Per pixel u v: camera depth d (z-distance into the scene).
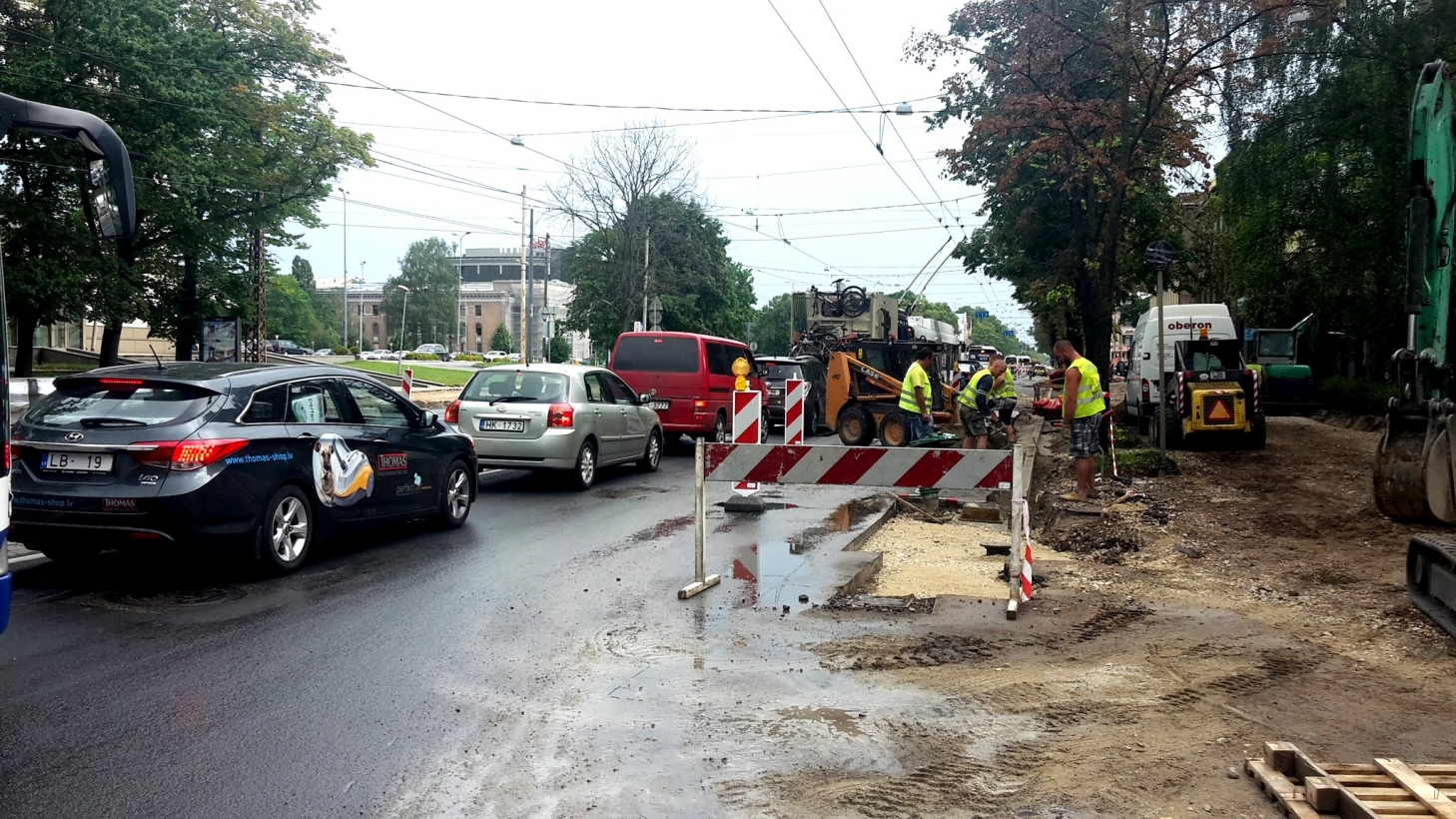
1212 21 17.28
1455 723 4.83
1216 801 3.98
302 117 30.17
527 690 5.29
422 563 8.47
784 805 3.95
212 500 7.18
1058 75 18.72
